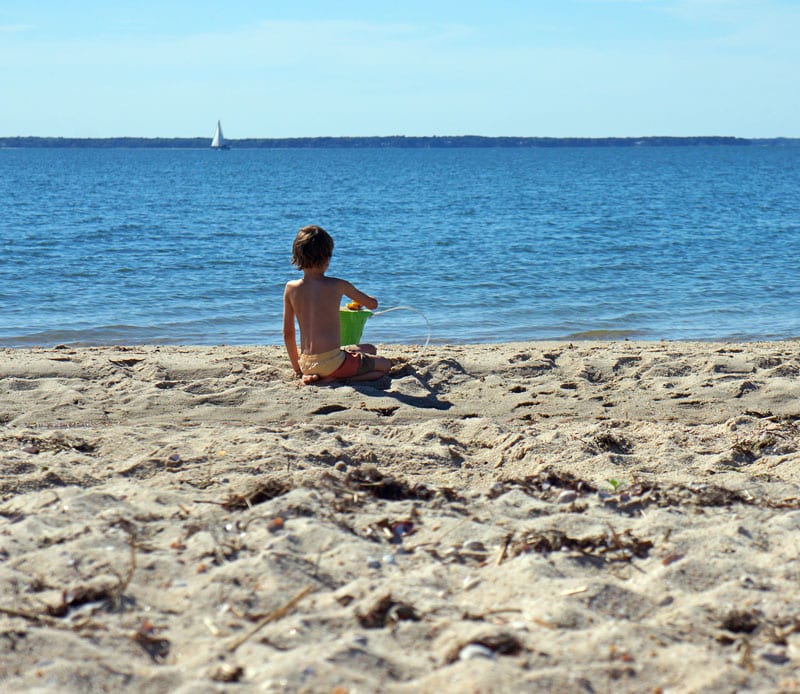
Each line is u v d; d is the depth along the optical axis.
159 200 45.31
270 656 2.55
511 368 7.50
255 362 7.64
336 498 4.03
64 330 11.80
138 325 12.21
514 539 3.56
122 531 3.55
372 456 4.89
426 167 117.00
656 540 3.60
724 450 5.19
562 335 11.97
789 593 3.08
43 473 4.39
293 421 5.93
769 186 60.41
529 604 2.97
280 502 3.86
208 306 13.77
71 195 49.50
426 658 2.59
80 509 3.84
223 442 5.04
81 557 3.28
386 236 25.92
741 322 12.91
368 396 6.51
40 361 7.34
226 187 61.75
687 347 9.02
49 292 14.89
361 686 2.37
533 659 2.56
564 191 55.44
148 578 3.13
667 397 6.66
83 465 4.64
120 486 4.25
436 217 33.81
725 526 3.73
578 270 18.19
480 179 76.81
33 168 109.69
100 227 28.22
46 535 3.53
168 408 6.14
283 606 2.93
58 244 22.67
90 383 6.75
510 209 38.47
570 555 3.40
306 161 154.62
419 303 14.34
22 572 3.17
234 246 22.84
